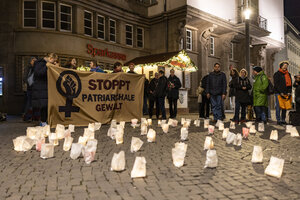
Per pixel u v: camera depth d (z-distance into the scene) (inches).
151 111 441.4
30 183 106.6
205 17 810.8
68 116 287.6
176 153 131.3
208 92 350.6
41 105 273.6
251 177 114.8
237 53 1067.9
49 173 119.5
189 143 196.4
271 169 116.9
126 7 780.0
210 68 925.8
